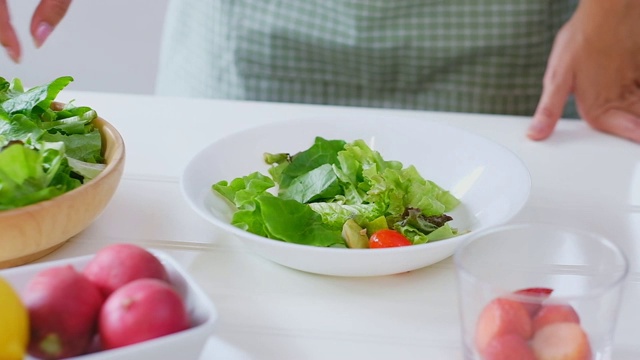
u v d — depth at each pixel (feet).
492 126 3.42
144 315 2.07
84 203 2.49
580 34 3.44
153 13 5.98
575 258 2.32
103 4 5.94
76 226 2.51
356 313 2.44
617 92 3.43
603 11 3.40
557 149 3.27
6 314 2.01
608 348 2.18
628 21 3.39
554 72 3.48
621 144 3.32
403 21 3.78
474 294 2.17
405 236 2.64
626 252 2.70
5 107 2.76
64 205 2.44
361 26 3.78
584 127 3.45
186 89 4.23
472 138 3.00
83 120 2.81
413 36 3.80
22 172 2.45
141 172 3.03
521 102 3.97
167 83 4.38
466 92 3.92
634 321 2.41
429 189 2.77
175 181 3.00
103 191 2.54
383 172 2.78
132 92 6.27
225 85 4.03
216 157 2.90
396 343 2.34
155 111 3.44
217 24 3.94
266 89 3.98
